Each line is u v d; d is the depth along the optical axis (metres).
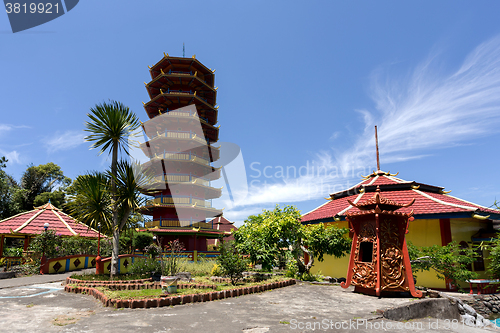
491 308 11.66
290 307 7.75
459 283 13.40
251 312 7.20
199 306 7.88
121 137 15.24
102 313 7.14
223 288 10.34
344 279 13.54
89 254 21.80
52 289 11.24
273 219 13.21
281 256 14.17
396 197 15.60
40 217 26.45
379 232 9.17
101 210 13.98
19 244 33.88
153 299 7.83
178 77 33.66
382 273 8.93
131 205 13.98
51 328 5.88
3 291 10.82
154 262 15.68
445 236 13.39
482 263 14.18
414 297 8.72
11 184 47.47
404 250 9.09
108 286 10.40
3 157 42.50
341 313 7.07
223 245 12.71
